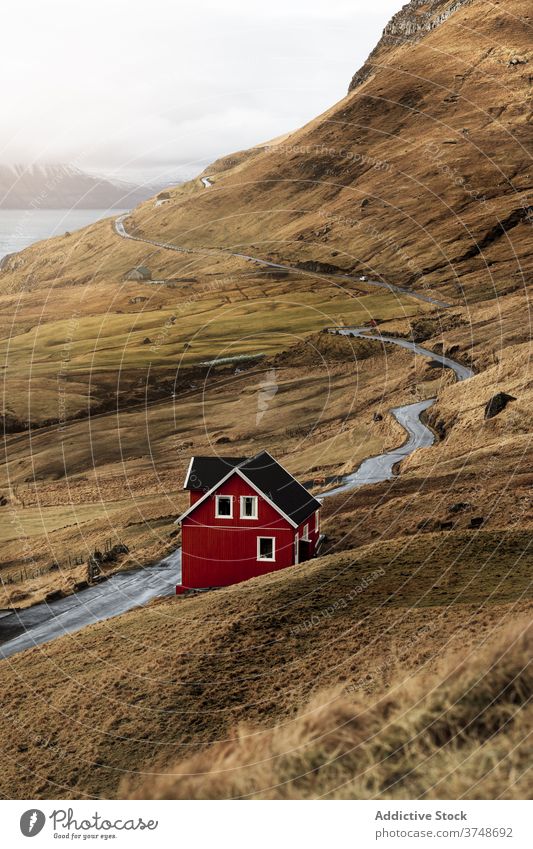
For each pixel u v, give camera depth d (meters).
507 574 31.75
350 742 20.45
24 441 111.62
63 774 25.36
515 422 65.06
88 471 98.00
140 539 60.84
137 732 26.55
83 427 114.19
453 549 36.00
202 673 29.14
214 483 44.34
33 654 37.66
